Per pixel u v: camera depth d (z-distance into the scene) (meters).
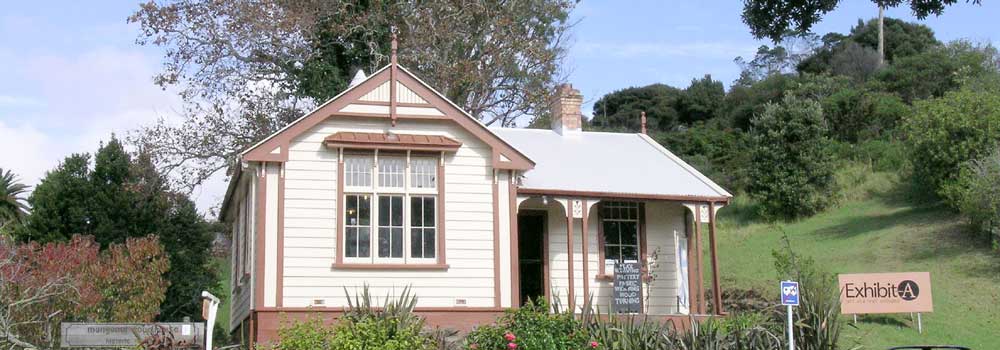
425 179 18.48
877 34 63.53
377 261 17.89
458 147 18.42
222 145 32.16
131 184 30.91
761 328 16.34
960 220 30.17
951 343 19.98
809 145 36.84
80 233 30.30
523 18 35.75
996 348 19.66
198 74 31.64
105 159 31.31
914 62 51.19
